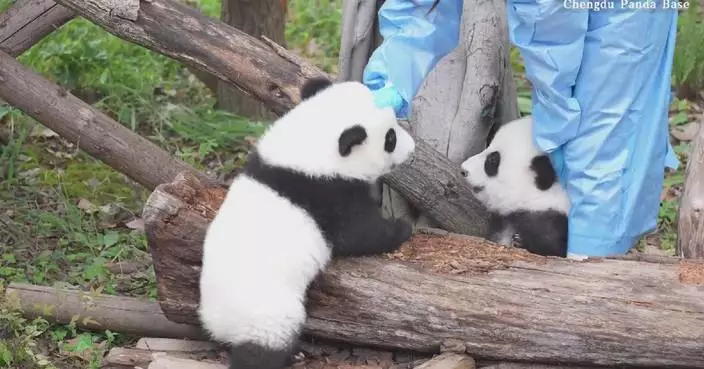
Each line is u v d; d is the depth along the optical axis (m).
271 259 3.97
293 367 4.23
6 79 5.57
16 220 5.80
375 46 5.28
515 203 4.69
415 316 4.14
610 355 4.02
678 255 4.63
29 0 5.94
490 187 4.72
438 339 4.16
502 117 5.15
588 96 4.25
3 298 4.61
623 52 4.14
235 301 3.95
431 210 4.87
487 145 5.09
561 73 4.18
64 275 5.32
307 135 4.11
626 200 4.37
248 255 3.98
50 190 6.21
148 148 5.61
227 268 3.99
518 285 4.10
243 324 3.95
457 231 4.93
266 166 4.11
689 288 4.02
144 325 4.64
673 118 7.55
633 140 4.32
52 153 6.71
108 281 5.28
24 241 5.61
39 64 7.29
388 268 4.18
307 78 4.73
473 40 4.88
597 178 4.33
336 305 4.21
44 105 5.56
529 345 4.07
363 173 4.14
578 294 4.05
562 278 4.11
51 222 5.77
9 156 6.44
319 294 4.20
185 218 4.25
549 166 4.59
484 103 4.89
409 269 4.18
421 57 4.96
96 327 4.72
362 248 4.18
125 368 4.39
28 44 6.00
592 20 4.15
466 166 4.75
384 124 4.14
